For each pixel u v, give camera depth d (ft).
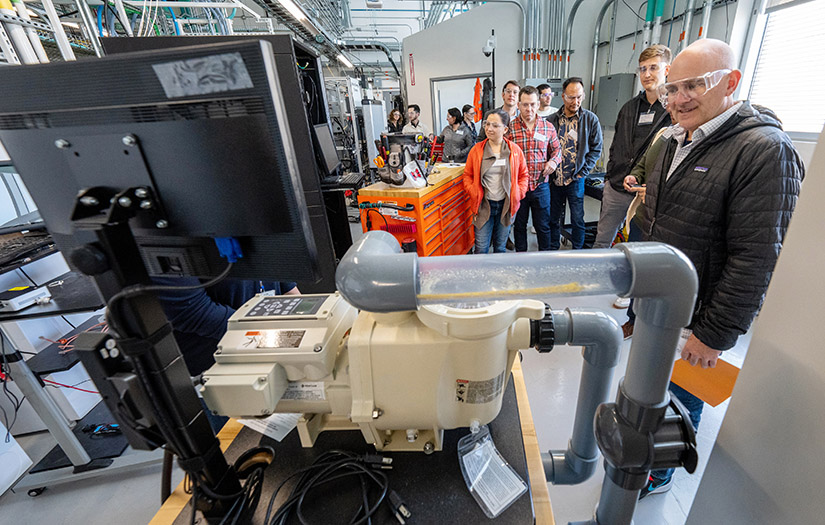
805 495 2.20
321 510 2.14
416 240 8.24
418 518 2.08
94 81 1.56
